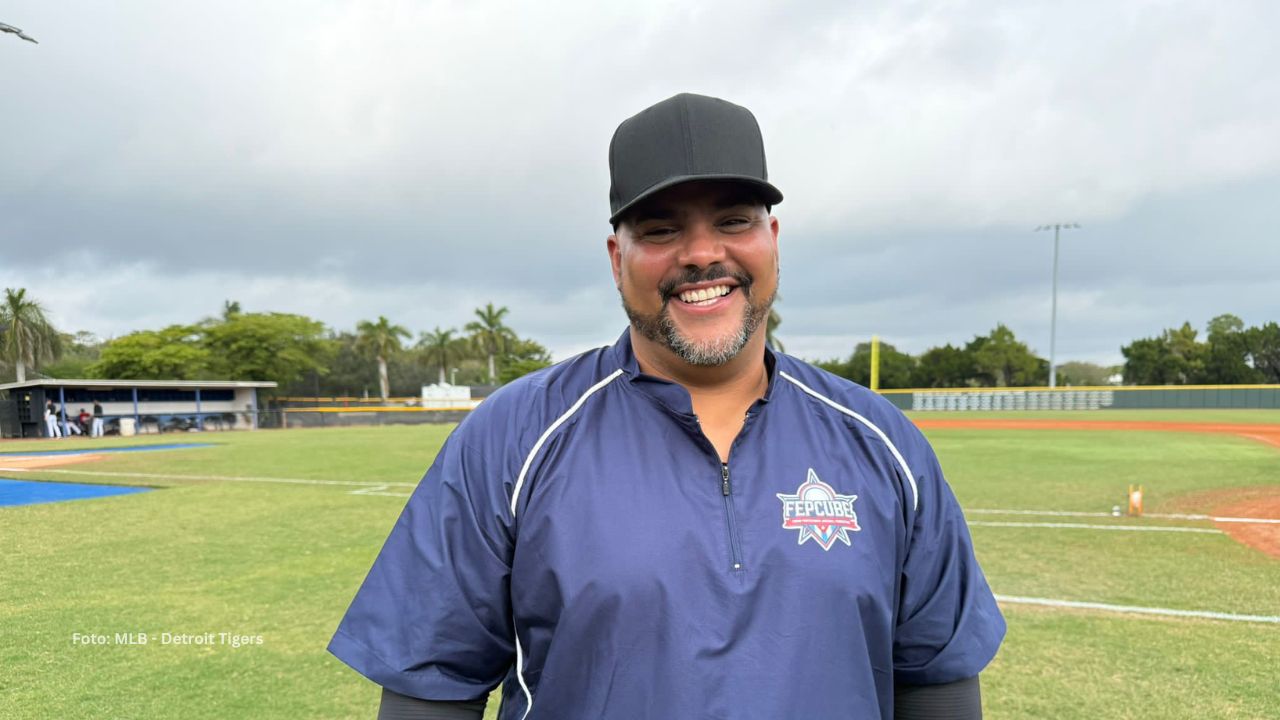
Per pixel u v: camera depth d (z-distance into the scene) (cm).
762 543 129
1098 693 350
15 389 3044
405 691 134
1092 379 7381
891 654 135
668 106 138
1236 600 500
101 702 347
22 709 340
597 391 144
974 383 6506
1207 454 1577
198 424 3466
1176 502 930
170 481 1219
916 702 147
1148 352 6019
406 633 137
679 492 132
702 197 137
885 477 143
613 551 125
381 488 1111
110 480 1242
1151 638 424
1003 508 887
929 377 6525
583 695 124
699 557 126
